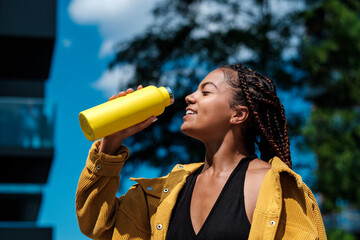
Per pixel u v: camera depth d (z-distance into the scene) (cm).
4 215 1395
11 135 1230
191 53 974
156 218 175
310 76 1043
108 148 181
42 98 1380
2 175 1327
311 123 1028
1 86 1359
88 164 180
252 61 984
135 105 178
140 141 927
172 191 178
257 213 159
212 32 995
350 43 1071
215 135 178
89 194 180
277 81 984
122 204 187
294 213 161
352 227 1418
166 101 184
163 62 985
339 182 1020
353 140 1039
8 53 1265
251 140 185
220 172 175
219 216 163
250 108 179
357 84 1072
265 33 998
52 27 1232
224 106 177
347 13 1072
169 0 1020
